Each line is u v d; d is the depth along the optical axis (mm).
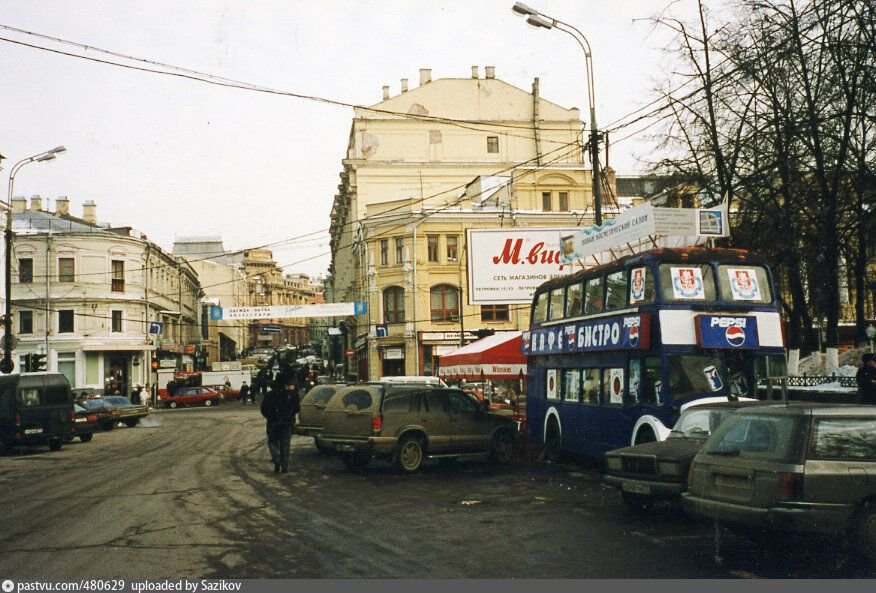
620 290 14211
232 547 8414
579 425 15859
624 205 50469
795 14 17828
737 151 20422
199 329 87000
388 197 60562
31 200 63188
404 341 49531
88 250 55625
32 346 54406
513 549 8258
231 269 104438
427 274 49625
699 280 13031
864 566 7012
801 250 19516
